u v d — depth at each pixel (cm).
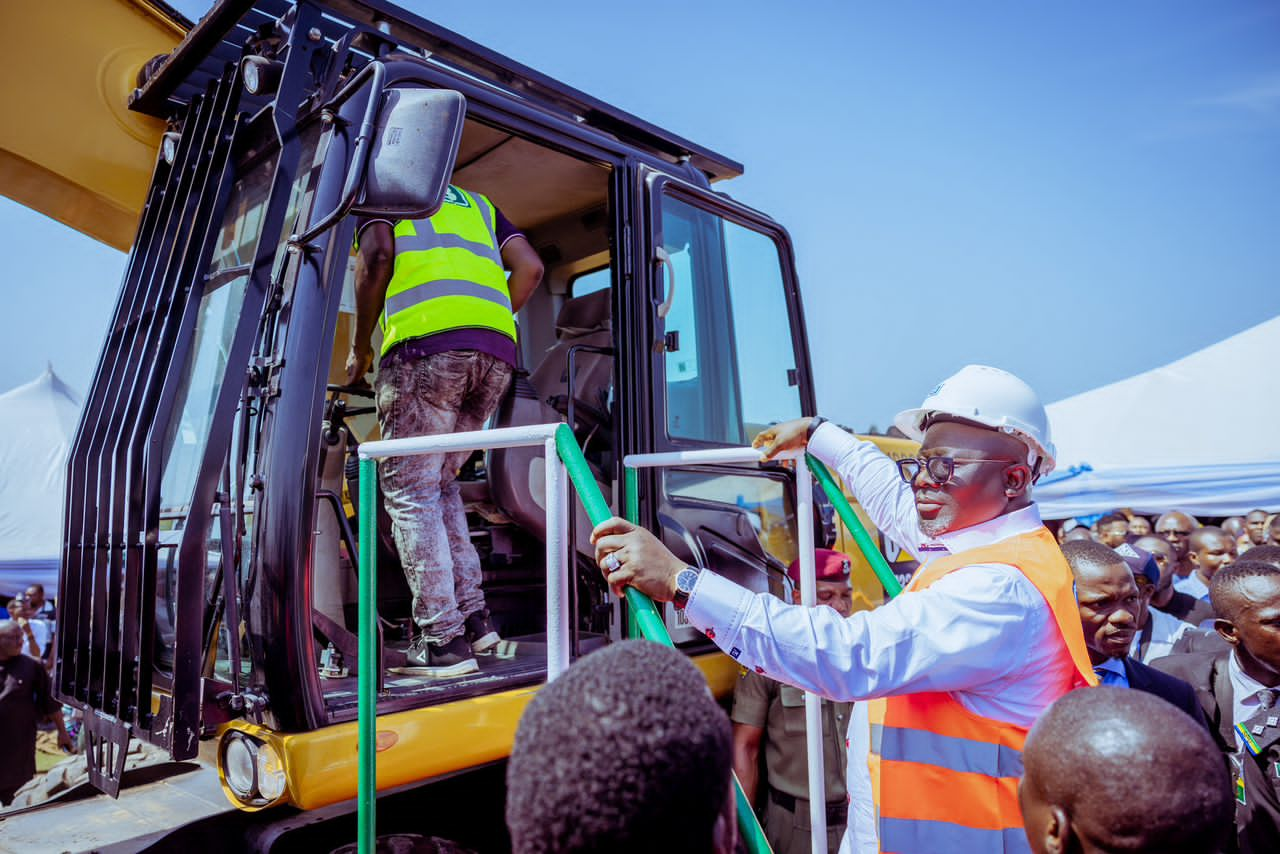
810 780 175
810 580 190
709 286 324
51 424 1160
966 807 142
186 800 240
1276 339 1148
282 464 198
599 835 66
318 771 184
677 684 72
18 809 239
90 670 234
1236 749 234
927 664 134
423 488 247
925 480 166
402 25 265
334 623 238
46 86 329
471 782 236
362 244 234
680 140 340
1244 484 986
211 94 273
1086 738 92
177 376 227
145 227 291
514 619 345
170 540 240
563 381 368
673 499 289
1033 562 147
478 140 331
